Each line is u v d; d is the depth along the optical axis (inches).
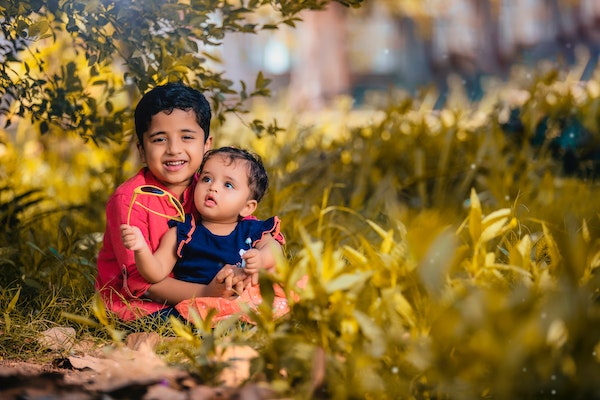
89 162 287.9
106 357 121.1
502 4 701.9
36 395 104.1
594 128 258.1
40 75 224.1
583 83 359.9
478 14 692.7
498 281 115.1
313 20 695.7
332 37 698.2
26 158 274.8
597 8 696.4
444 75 699.4
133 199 136.0
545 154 258.7
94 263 174.1
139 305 138.5
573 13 697.6
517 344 91.9
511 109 274.5
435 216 146.3
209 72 173.2
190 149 139.4
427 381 100.7
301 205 193.9
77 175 277.4
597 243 114.7
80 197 255.6
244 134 305.0
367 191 246.5
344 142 275.0
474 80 670.5
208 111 143.3
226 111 177.5
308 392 99.3
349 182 251.6
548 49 696.4
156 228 140.2
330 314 105.4
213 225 141.6
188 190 144.8
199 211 140.2
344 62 701.3
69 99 175.3
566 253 109.2
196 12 163.5
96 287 146.1
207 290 135.2
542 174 243.1
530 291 103.4
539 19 705.6
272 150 260.8
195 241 140.0
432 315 101.7
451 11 701.9
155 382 108.2
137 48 161.3
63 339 131.6
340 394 98.7
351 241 173.9
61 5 160.2
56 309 143.5
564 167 251.4
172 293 136.9
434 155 259.1
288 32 684.1
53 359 125.8
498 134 240.4
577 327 95.1
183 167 139.9
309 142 301.4
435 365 96.7
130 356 118.3
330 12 697.6
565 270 103.5
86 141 177.9
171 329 131.0
